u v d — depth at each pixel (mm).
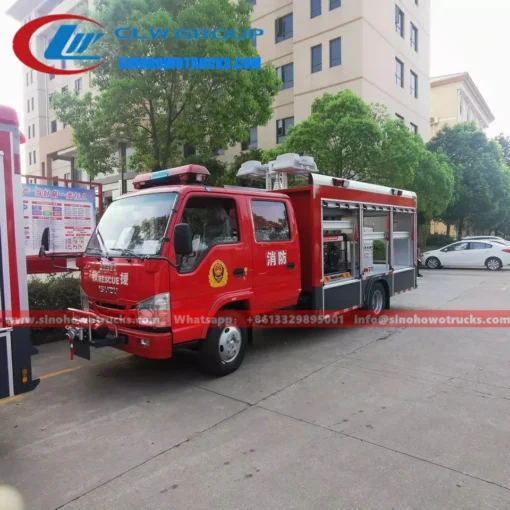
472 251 18766
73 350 4902
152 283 4383
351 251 7461
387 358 5891
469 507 2693
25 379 3619
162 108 11992
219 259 4988
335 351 6273
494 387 4754
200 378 5203
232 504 2781
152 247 4570
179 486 2996
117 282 4699
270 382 5016
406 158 15453
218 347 5113
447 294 11492
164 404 4449
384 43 22828
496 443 3496
